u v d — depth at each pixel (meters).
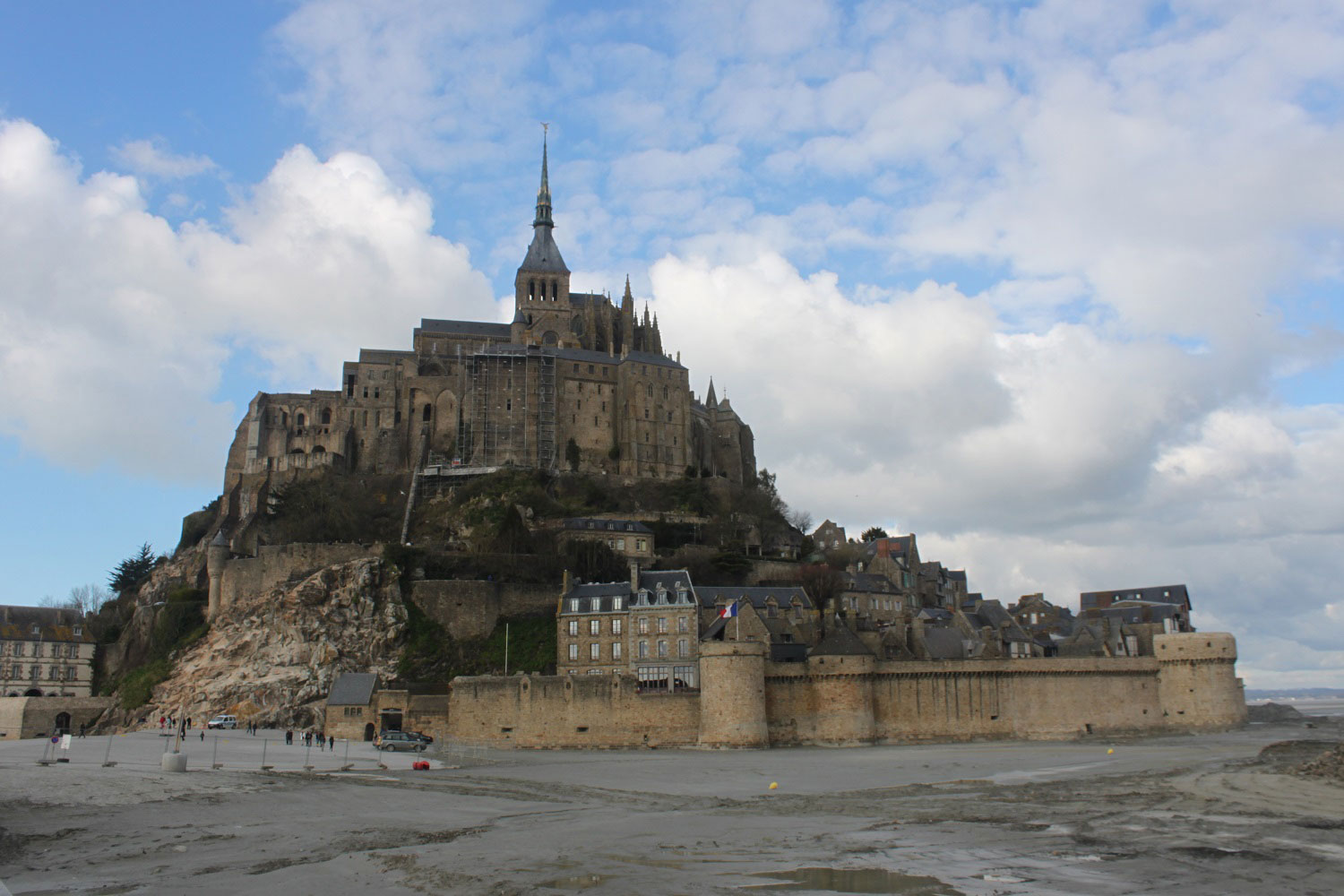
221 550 152.50
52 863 48.78
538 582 146.38
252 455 199.75
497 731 111.19
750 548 176.75
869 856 50.53
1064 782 78.38
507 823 60.44
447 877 46.00
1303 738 118.31
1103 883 45.16
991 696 119.38
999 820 60.78
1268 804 66.38
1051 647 151.25
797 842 53.97
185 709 131.25
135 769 80.62
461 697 112.44
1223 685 124.75
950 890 43.94
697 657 122.44
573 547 151.88
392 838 55.31
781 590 138.62
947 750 107.44
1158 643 126.56
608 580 151.00
